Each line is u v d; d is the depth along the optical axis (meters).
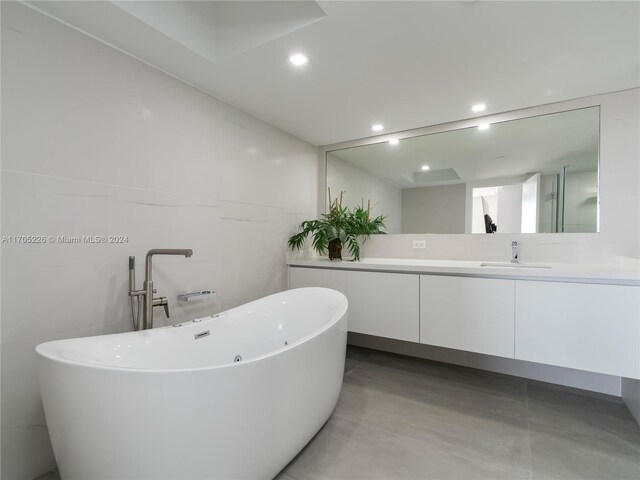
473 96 2.18
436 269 2.21
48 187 1.40
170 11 1.57
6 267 1.28
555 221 2.29
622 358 1.68
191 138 2.05
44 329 1.39
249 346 2.02
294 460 1.47
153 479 1.02
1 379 1.27
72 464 1.08
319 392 1.52
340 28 1.50
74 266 1.49
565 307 1.82
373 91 2.12
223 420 1.07
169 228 1.91
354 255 2.93
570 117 2.24
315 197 3.32
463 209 2.64
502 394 2.12
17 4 1.31
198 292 2.05
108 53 1.62
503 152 2.48
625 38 1.53
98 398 1.00
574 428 1.72
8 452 1.29
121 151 1.67
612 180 2.10
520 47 1.62
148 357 1.51
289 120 2.64
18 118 1.31
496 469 1.41
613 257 2.10
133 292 1.65
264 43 1.62
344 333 1.86
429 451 1.53
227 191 2.31
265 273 2.66
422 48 1.64
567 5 1.32
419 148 2.82
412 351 2.81
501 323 2.00
